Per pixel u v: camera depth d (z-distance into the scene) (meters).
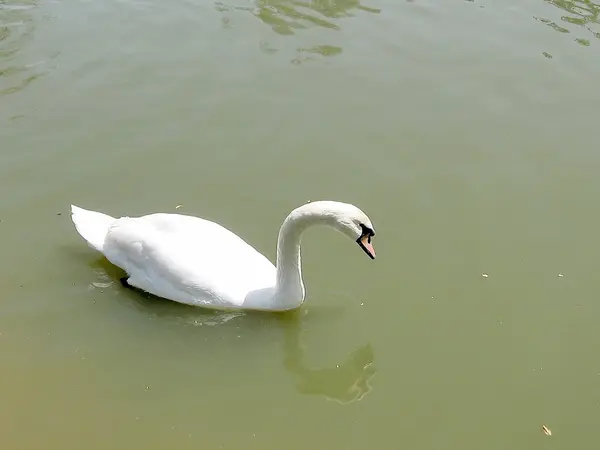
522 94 3.91
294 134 3.60
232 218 3.18
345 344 2.75
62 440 2.46
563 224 3.19
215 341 2.74
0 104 3.69
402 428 2.53
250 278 2.79
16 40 4.16
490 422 2.54
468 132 3.65
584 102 3.86
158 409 2.55
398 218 3.20
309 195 3.29
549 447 2.48
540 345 2.75
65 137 3.52
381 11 4.60
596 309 2.87
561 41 4.33
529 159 3.51
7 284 2.88
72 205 2.99
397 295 2.91
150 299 2.84
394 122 3.69
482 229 3.16
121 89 3.82
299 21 4.44
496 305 2.88
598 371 2.68
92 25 4.32
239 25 4.36
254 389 2.62
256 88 3.87
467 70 4.06
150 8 4.51
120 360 2.68
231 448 2.47
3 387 2.58
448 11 4.63
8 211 3.14
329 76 3.97
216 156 3.46
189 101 3.77
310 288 2.91
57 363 2.66
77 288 2.88
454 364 2.70
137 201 3.23
